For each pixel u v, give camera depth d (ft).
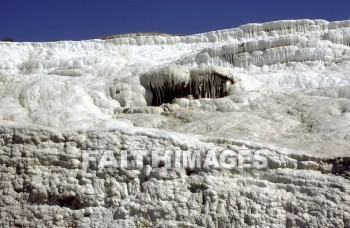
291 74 57.93
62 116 40.98
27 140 34.30
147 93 51.55
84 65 73.61
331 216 29.78
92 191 32.91
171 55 82.74
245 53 68.49
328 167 32.07
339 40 68.33
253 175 32.40
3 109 42.34
